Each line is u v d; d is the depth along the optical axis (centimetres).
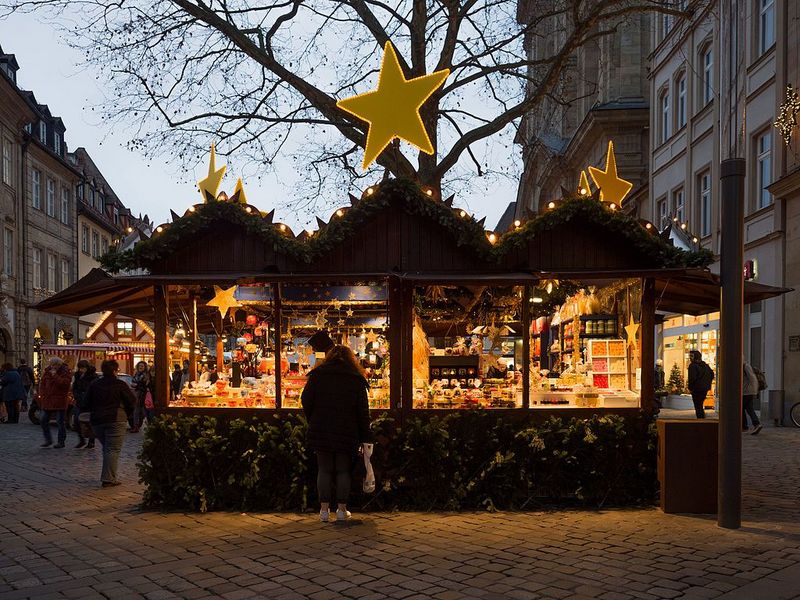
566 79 1453
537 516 721
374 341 911
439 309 960
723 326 689
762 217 1908
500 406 797
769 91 1873
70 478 995
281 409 779
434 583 511
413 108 720
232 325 1148
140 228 873
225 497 756
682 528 668
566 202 784
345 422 690
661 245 783
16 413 1962
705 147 2269
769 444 1328
